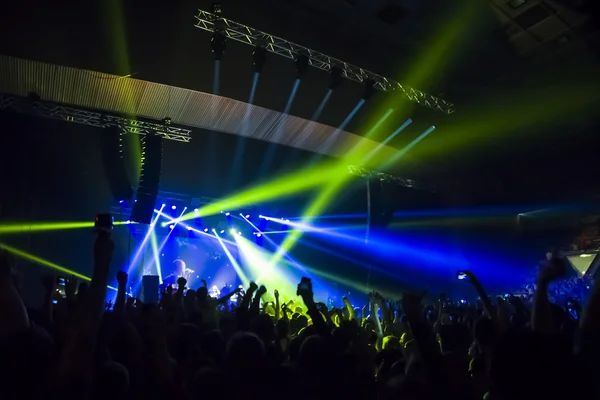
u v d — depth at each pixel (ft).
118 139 38.99
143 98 37.09
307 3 34.04
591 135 46.44
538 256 55.62
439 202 58.65
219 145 45.57
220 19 31.50
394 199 54.85
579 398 4.29
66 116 37.58
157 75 35.47
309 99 41.04
